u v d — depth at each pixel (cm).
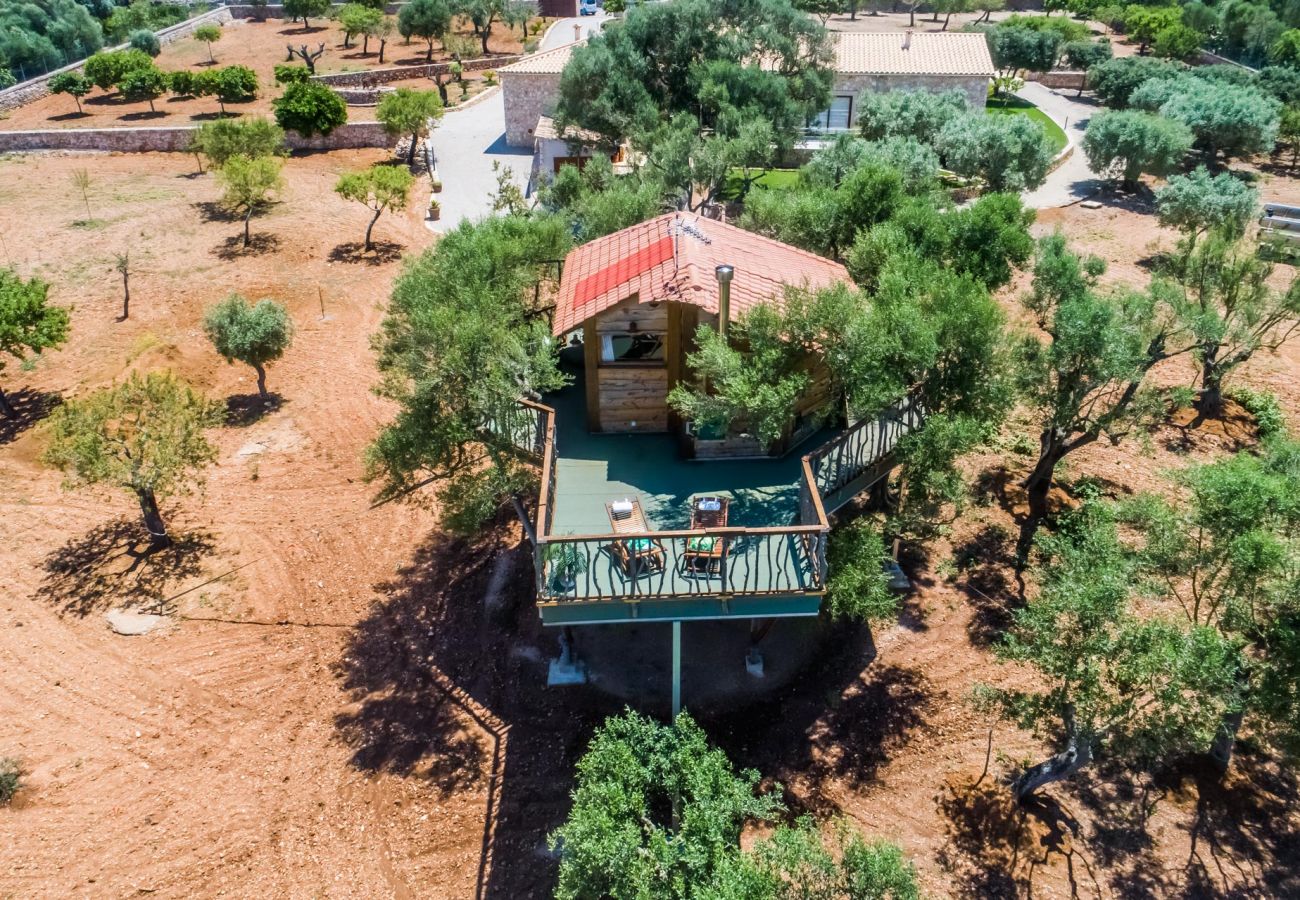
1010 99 5441
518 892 1280
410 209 3719
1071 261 1873
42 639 1706
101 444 1812
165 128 4397
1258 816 1371
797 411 1551
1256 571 1173
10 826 1368
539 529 1263
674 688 1432
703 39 3534
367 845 1352
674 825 1271
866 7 8106
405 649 1697
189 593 1822
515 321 1767
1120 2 7744
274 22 7644
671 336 1516
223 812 1398
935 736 1498
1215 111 4084
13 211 3600
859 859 1064
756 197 2238
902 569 1842
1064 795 1402
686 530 1271
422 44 6781
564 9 7769
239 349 2311
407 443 1523
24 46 5966
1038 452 2164
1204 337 1922
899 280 1537
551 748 1495
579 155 3769
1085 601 1136
